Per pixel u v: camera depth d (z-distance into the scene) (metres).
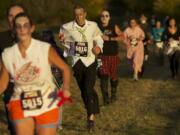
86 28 11.39
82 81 11.50
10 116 7.40
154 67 23.92
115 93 15.12
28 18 7.21
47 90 7.37
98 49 11.38
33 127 7.40
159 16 48.22
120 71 22.53
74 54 11.42
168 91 17.05
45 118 7.27
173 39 19.92
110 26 14.72
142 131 11.62
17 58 7.23
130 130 11.69
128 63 25.19
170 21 20.08
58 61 7.31
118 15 56.47
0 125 12.08
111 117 13.01
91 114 11.40
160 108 14.18
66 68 7.35
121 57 27.11
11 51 7.24
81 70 11.42
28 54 7.21
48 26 43.19
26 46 7.21
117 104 14.78
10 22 8.16
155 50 27.64
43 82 7.34
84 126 12.00
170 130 11.70
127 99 15.59
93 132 11.38
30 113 7.26
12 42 8.56
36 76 7.26
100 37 11.54
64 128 11.74
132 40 19.58
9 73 7.34
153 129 11.82
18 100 7.31
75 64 11.42
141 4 54.88
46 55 7.25
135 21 19.62
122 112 13.64
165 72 22.09
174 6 47.72
